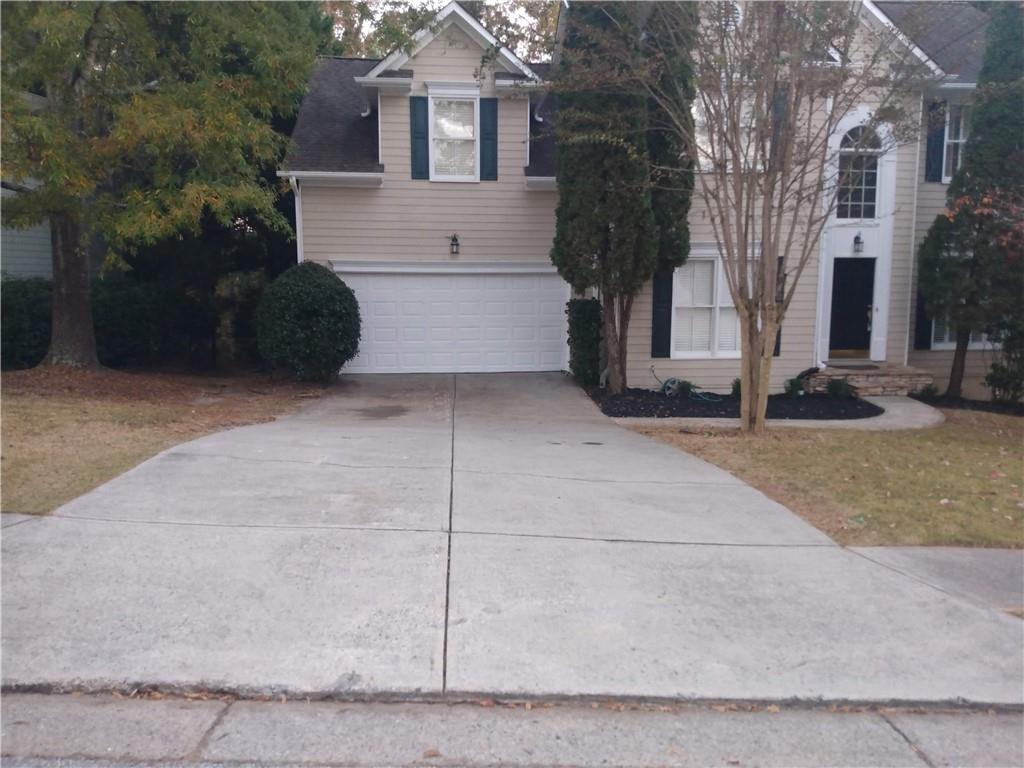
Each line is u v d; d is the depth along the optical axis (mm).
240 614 5027
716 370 16094
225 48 13031
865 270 16656
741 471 9219
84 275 14234
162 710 4117
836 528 7156
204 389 14664
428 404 13914
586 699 4328
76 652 4547
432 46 16359
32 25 10453
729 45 10578
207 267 18109
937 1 10734
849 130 14992
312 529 6453
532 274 17141
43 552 5770
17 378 13062
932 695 4480
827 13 10109
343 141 17094
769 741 4047
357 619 5020
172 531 6270
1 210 11992
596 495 7891
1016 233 13727
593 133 13086
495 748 3908
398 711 4184
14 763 3680
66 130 11234
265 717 4090
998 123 14359
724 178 11055
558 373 17266
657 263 14617
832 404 14938
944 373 17188
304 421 11812
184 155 12695
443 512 7047
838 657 4844
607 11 12461
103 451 8609
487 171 16750
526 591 5516
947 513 7609
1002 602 5695
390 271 16828
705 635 5039
